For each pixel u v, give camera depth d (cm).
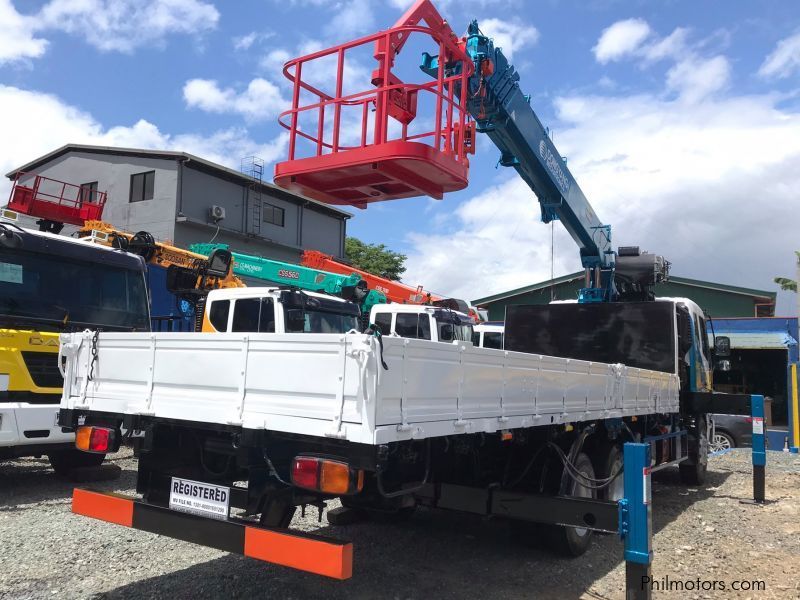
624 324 883
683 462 957
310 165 512
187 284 1088
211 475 455
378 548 560
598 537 632
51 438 706
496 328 1569
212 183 2667
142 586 451
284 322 856
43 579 460
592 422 589
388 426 312
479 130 772
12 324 714
